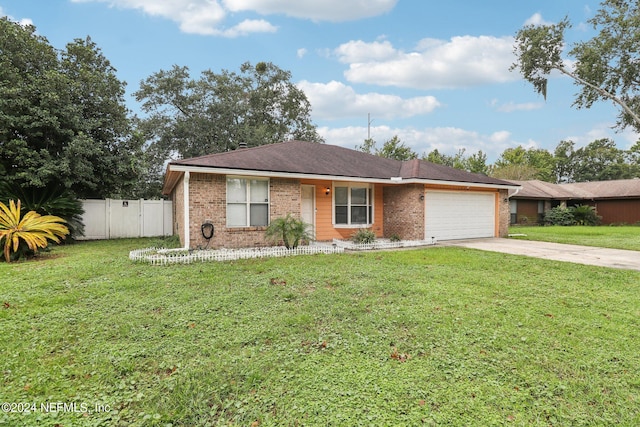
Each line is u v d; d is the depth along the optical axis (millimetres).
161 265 8023
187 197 10172
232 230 10844
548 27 18906
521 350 3660
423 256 9664
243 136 25641
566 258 9516
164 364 3357
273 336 3990
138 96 24750
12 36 12375
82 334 4035
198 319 4516
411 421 2514
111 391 2928
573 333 4125
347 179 12414
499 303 5242
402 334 4062
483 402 2752
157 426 2506
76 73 14438
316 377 3109
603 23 18266
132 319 4500
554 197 27531
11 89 11758
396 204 14188
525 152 47000
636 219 26328
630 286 6367
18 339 3875
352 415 2578
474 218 15273
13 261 8781
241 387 2967
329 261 8727
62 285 6066
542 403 2760
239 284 6273
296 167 11945
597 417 2602
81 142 13102
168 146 25297
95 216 15914
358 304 5145
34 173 12633
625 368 3318
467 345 3775
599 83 19500
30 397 2811
